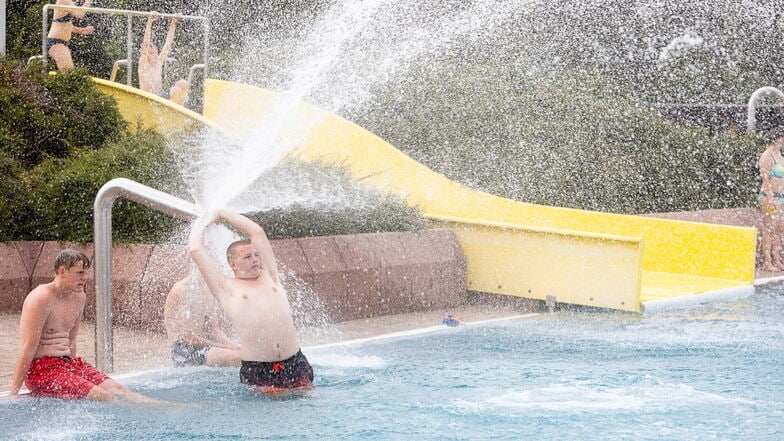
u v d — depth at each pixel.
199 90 33.91
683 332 19.42
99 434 12.02
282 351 14.47
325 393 14.30
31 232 20.95
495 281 23.45
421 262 22.66
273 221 21.86
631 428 12.58
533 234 22.81
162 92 33.00
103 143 25.56
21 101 25.14
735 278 24.69
